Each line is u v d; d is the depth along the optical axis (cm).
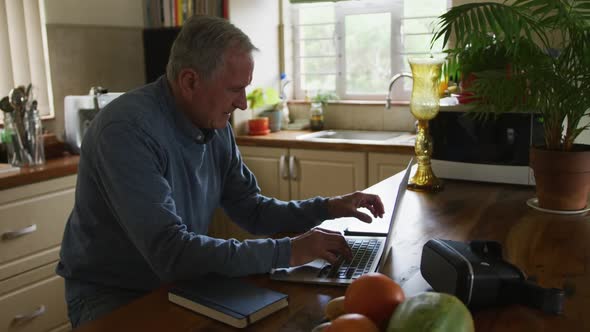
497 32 175
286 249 118
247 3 348
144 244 118
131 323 98
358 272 117
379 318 79
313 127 366
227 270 114
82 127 280
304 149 318
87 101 279
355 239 140
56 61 311
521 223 152
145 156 123
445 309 72
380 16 357
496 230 146
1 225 222
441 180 205
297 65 392
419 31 345
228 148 161
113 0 344
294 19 387
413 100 189
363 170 302
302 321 97
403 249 132
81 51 326
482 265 99
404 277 115
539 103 162
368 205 150
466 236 142
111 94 289
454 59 205
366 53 366
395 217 120
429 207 170
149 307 104
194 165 143
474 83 180
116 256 141
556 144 164
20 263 231
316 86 390
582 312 98
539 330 92
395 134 342
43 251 240
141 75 368
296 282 115
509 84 164
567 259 124
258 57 361
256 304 99
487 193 187
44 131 299
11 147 248
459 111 200
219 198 162
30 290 237
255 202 162
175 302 106
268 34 370
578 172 158
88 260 143
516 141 194
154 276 142
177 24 354
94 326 97
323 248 119
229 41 129
